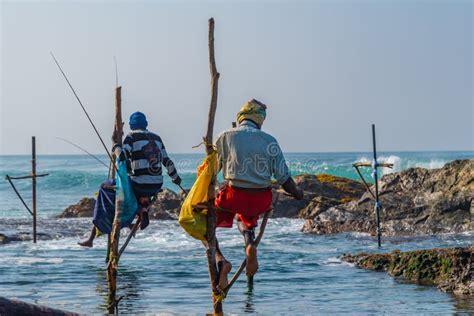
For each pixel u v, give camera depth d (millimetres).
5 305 13484
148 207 18219
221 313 16031
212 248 15773
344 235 42438
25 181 111875
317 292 22984
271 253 33531
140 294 22750
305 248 35875
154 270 28000
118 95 18188
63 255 32750
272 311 19688
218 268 16031
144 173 17984
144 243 38188
